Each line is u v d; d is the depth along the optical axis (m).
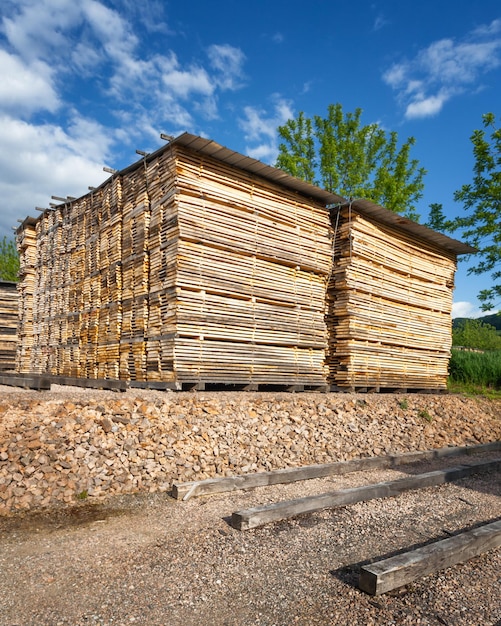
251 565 4.56
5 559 4.49
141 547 4.87
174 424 8.03
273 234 11.87
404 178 25.00
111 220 13.05
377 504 6.55
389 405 12.60
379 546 5.14
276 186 12.08
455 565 4.70
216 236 10.75
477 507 6.74
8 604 3.72
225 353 10.80
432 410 13.28
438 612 3.86
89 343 13.88
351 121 24.61
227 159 10.91
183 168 10.37
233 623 3.60
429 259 16.25
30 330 18.70
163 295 10.69
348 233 13.23
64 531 5.21
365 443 9.93
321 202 13.35
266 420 9.31
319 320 12.86
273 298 11.80
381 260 14.13
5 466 6.07
